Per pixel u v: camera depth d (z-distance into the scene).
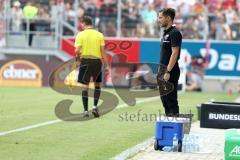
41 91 80.19
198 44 91.88
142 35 96.31
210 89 92.25
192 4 95.12
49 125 43.72
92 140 37.00
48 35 97.25
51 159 30.38
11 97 69.44
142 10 97.19
